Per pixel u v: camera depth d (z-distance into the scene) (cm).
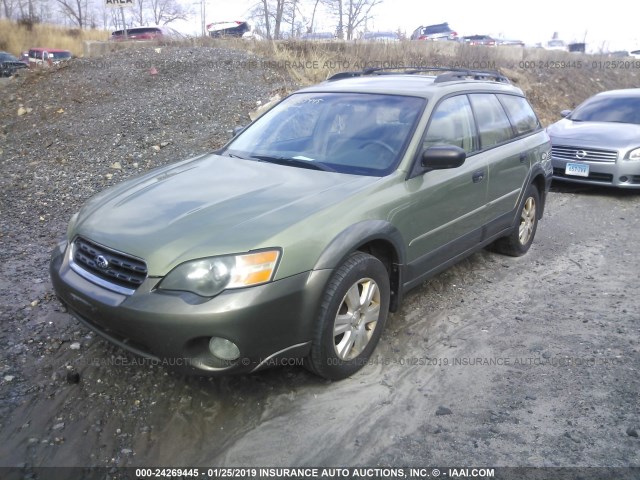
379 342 380
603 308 441
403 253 359
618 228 680
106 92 1107
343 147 392
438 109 409
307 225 299
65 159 822
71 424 290
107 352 355
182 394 316
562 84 1853
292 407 308
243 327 270
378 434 288
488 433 289
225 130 930
